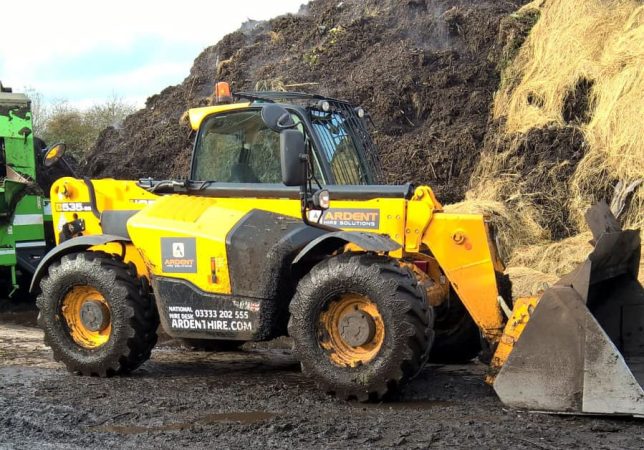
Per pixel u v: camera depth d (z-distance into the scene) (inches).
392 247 225.1
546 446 182.7
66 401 230.8
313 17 611.2
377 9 572.1
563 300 203.9
